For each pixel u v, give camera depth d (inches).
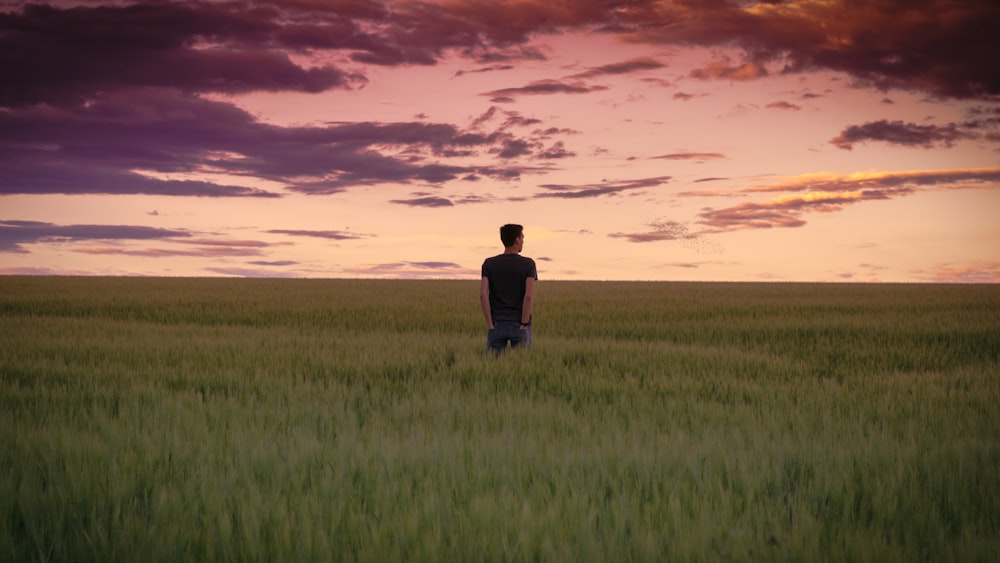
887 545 163.9
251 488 190.7
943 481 209.2
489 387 385.4
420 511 177.9
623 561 152.9
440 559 151.5
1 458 225.0
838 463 222.5
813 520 172.2
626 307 989.2
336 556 153.9
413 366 457.7
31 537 165.0
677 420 305.9
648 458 224.8
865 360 532.7
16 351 513.7
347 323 804.6
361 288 1540.4
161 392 358.3
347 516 174.6
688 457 224.5
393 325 773.9
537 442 252.7
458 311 933.8
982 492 197.6
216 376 414.6
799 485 206.2
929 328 727.1
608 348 544.1
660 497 189.9
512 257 435.2
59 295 1210.0
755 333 699.4
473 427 282.4
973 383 418.9
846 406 344.8
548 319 833.5
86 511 180.5
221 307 996.6
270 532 166.6
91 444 242.2
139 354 506.3
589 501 189.2
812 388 388.2
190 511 178.1
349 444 244.8
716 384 392.8
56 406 325.7
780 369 464.4
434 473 210.4
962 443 251.6
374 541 158.4
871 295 1283.2
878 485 196.4
